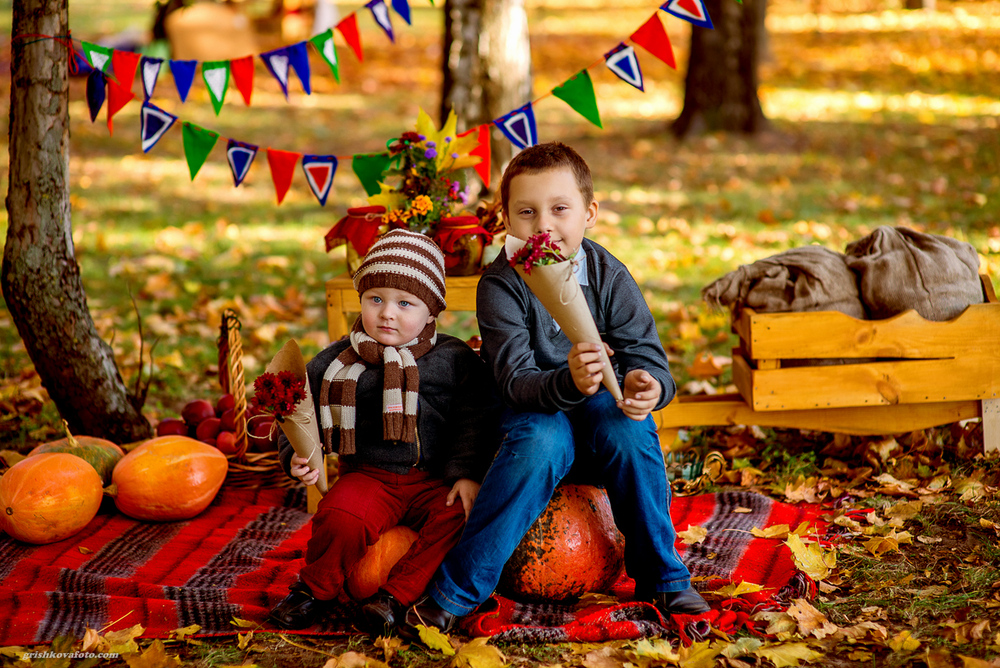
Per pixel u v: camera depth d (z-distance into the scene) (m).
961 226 6.83
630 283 2.72
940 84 14.10
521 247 2.49
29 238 3.59
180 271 6.57
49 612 2.72
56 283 3.64
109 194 8.78
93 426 3.81
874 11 22.36
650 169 9.59
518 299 2.67
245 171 3.57
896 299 3.51
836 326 3.46
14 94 3.55
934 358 3.50
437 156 3.27
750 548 3.04
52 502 3.09
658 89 14.52
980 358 3.52
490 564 2.54
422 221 3.21
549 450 2.54
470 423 2.78
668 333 5.20
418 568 2.61
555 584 2.67
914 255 3.54
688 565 2.94
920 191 8.12
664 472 2.63
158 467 3.29
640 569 2.64
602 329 2.72
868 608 2.63
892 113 12.13
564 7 23.95
